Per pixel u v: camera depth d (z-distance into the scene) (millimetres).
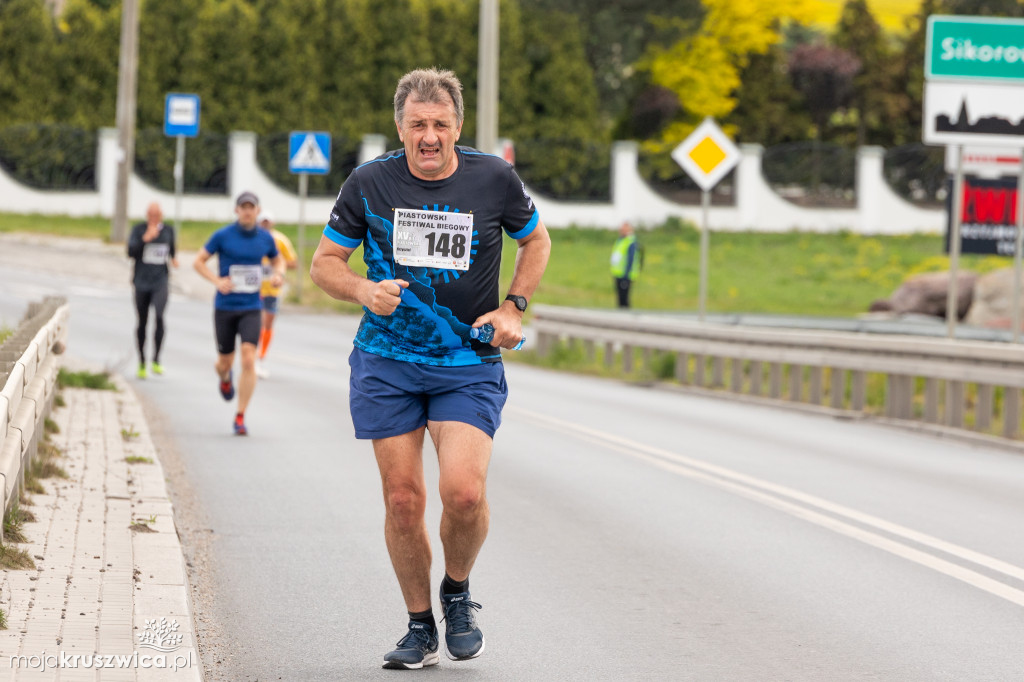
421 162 14531
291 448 31625
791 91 188625
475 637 15453
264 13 137250
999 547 22641
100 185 118938
